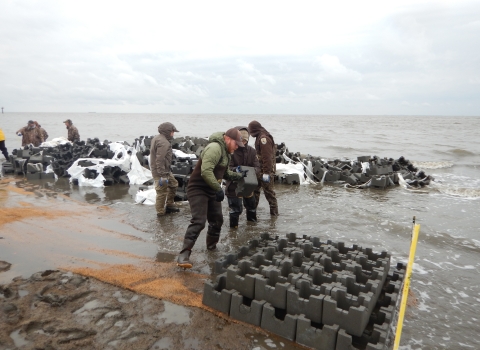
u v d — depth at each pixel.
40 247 5.45
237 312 3.66
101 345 3.20
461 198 9.96
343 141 34.66
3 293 4.00
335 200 9.44
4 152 15.63
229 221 7.32
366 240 6.38
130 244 5.76
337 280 3.68
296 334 3.32
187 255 4.82
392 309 3.47
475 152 24.56
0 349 3.07
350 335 3.13
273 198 7.70
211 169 4.73
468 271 5.16
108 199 8.88
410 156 22.64
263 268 3.93
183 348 3.21
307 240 5.03
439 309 4.10
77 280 4.37
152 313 3.74
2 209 7.53
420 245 6.20
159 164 7.00
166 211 7.67
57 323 3.48
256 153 7.11
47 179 11.40
